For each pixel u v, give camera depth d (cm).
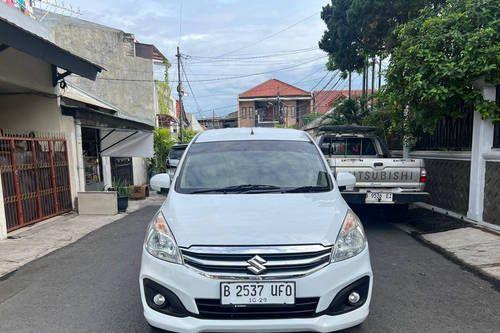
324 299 221
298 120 4134
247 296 217
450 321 290
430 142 740
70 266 446
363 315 232
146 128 1070
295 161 346
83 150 1007
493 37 507
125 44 1948
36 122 785
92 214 805
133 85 1902
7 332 283
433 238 541
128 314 312
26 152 672
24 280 400
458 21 551
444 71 529
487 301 326
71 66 675
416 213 716
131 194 1122
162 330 243
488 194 546
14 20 690
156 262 235
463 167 615
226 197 288
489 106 528
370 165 558
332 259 228
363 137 738
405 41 625
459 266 421
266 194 295
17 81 670
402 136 769
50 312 318
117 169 1260
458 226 571
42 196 720
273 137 387
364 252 246
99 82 1806
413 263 433
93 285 380
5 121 788
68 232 633
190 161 348
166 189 359
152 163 1670
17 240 573
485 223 548
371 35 970
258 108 4381
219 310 222
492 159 535
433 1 826
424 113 609
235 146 367
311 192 302
